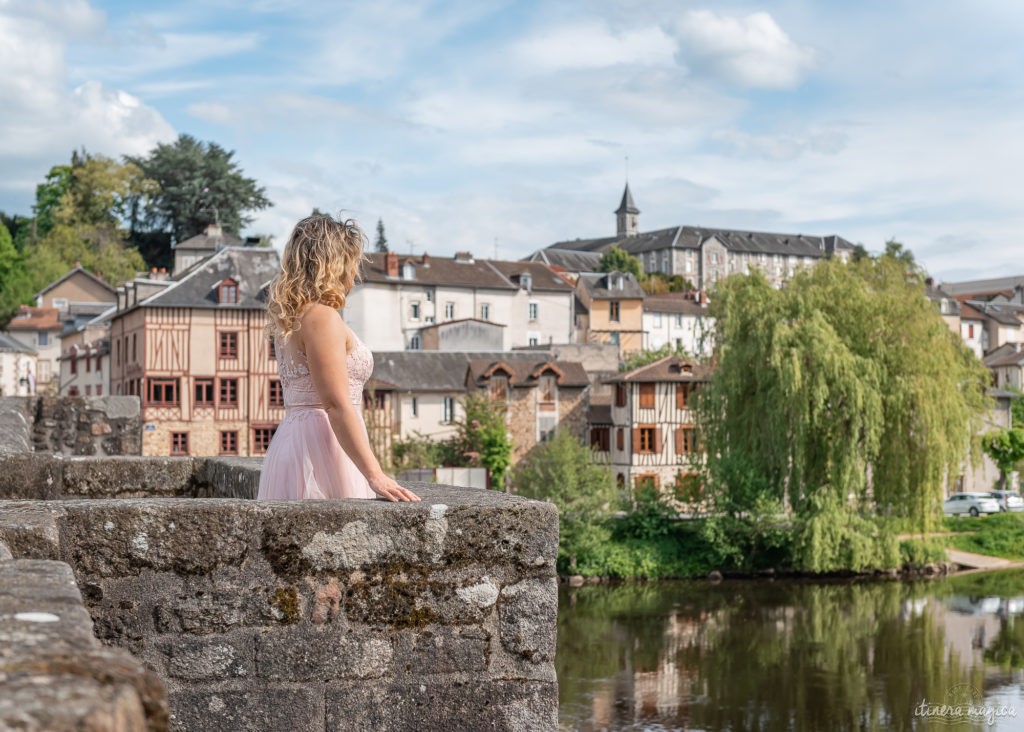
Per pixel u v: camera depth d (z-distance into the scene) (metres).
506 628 3.23
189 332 50.41
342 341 3.74
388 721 3.12
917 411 40.19
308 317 3.72
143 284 53.53
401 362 59.53
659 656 31.97
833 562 41.47
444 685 3.18
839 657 31.75
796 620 36.59
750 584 43.34
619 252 138.00
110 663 1.36
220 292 51.03
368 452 3.64
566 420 59.88
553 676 3.25
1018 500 62.78
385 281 76.31
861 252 157.25
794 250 175.50
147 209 111.88
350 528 3.14
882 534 41.06
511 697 3.22
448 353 61.56
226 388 50.88
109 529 2.99
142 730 1.28
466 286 79.44
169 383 50.22
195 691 3.02
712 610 38.28
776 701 27.50
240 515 3.07
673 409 57.75
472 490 3.62
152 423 49.97
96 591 2.98
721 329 43.59
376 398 57.25
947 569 46.91
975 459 42.09
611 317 95.75
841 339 41.22
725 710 26.70
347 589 3.13
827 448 41.03
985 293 156.25
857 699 27.62
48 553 2.80
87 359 65.50
